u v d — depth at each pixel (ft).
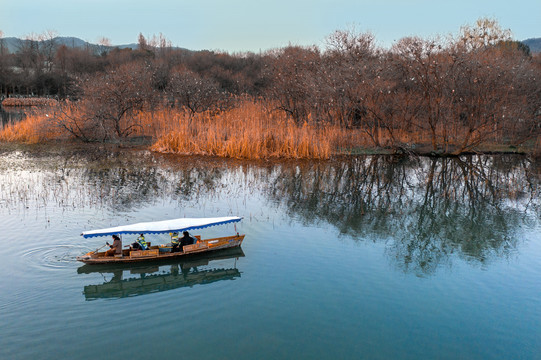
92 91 130.52
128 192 70.59
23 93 301.22
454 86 111.65
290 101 138.41
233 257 48.49
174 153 107.65
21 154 101.04
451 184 85.30
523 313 38.32
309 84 123.85
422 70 114.21
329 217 62.80
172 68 247.91
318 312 37.65
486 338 34.55
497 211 68.39
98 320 35.94
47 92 286.87
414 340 34.01
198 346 32.68
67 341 33.01
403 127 124.16
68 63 299.99
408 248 52.37
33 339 33.09
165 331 34.65
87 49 347.36
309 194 74.59
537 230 59.72
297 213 63.93
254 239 53.52
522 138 125.90
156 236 52.95
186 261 47.57
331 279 43.60
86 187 72.74
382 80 120.67
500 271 46.57
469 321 36.88
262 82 226.79
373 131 123.34
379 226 59.88
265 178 84.58
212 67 265.34
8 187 71.15
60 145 115.14
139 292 40.73
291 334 34.42
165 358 31.27
